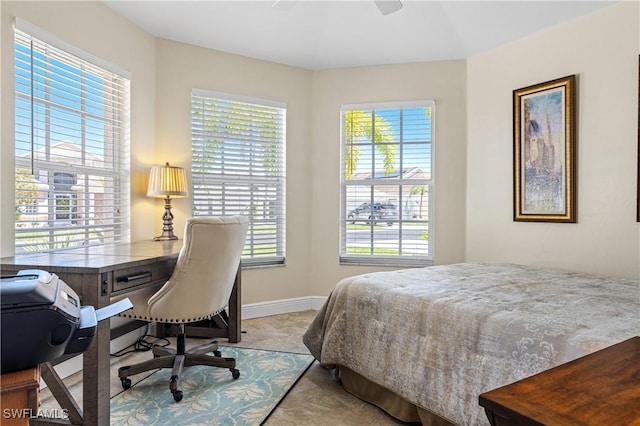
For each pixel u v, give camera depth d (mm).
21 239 2207
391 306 1960
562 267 2980
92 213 2723
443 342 1696
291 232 3877
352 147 3879
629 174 2637
